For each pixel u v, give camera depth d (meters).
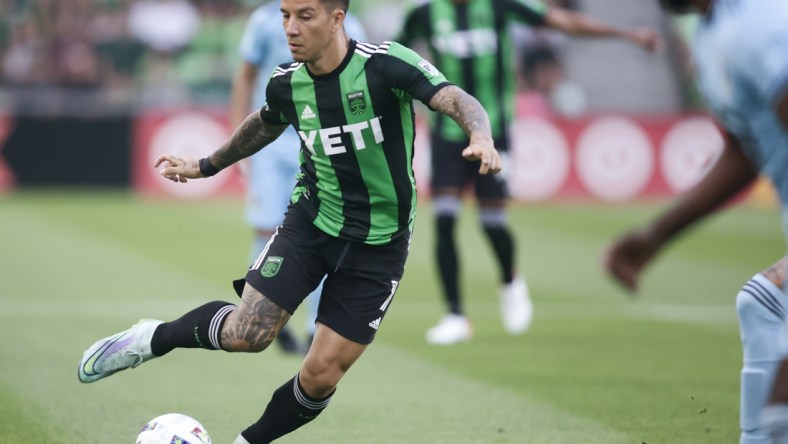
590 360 25.77
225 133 62.59
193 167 16.50
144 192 62.78
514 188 61.25
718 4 11.76
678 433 18.78
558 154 61.69
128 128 62.81
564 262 43.31
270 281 15.38
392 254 15.59
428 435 18.67
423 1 29.75
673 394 22.03
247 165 27.02
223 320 15.37
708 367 24.98
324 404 15.70
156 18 70.69
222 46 71.75
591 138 61.94
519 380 23.41
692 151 62.81
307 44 14.57
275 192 26.50
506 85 29.70
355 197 15.41
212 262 41.50
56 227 50.41
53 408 20.31
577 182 61.97
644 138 62.38
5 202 59.09
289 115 15.42
